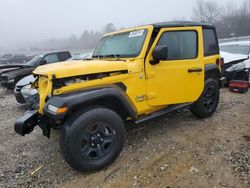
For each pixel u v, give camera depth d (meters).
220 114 5.52
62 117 3.12
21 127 3.50
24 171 3.63
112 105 3.76
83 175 3.42
